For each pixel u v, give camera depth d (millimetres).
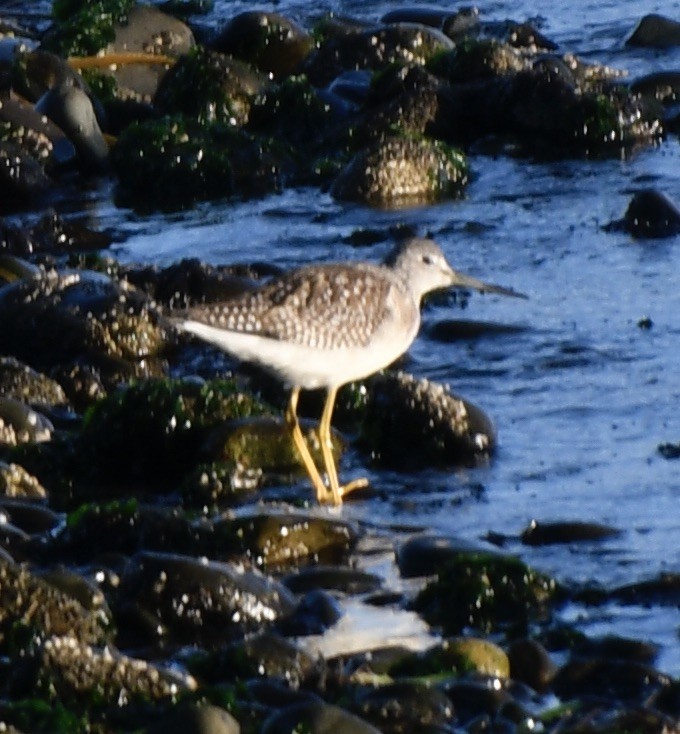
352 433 14734
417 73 23109
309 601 11492
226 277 17078
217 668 10633
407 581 12008
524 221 19750
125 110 23062
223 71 23094
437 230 19562
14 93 22609
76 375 15375
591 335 16422
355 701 10094
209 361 16016
